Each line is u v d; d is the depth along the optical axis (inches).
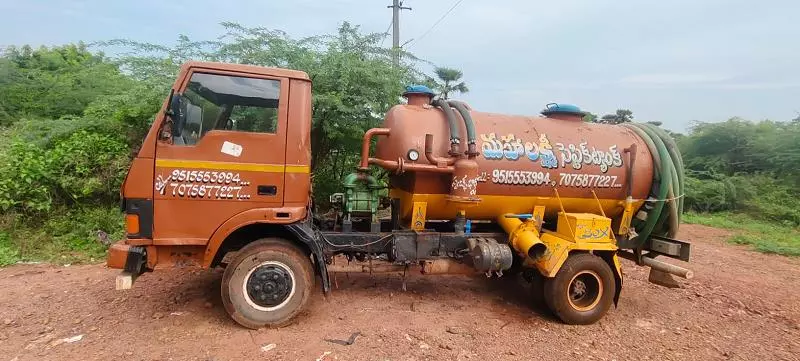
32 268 234.1
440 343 168.1
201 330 169.0
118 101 305.4
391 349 161.5
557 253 193.2
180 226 166.1
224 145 167.3
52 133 299.3
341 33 328.8
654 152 223.9
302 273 174.4
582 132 222.8
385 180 234.8
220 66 168.6
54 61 568.7
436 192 200.7
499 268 196.5
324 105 285.6
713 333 195.0
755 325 206.1
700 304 229.1
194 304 191.0
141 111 300.0
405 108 205.3
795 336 196.1
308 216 185.5
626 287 251.1
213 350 155.2
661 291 246.7
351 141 310.8
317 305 196.2
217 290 206.4
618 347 177.3
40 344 155.2
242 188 169.0
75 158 281.1
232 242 182.2
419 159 193.5
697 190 601.0
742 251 378.9
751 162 657.0
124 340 159.6
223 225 167.8
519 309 210.5
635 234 228.8
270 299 171.5
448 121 199.8
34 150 284.5
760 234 458.3
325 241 193.0
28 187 268.2
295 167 172.7
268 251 171.6
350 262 209.5
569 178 211.2
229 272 169.2
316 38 313.9
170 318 177.5
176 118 163.5
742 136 666.8
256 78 171.3
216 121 169.5
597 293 199.3
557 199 213.0
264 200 171.0
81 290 203.8
